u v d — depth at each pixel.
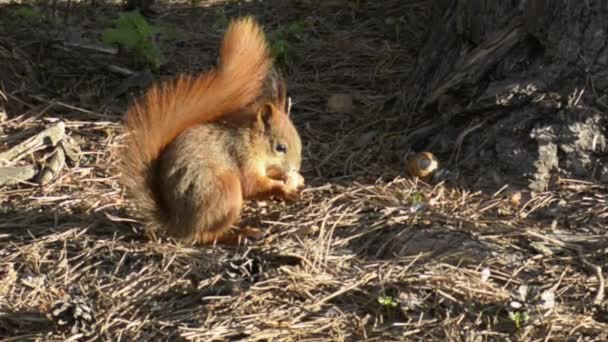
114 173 11.01
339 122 12.12
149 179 9.70
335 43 14.04
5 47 13.05
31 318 8.65
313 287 8.91
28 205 10.38
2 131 11.72
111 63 13.35
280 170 9.97
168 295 8.89
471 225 9.80
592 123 10.48
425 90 11.92
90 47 13.55
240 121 9.85
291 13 15.19
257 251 9.45
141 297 8.86
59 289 9.02
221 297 8.74
